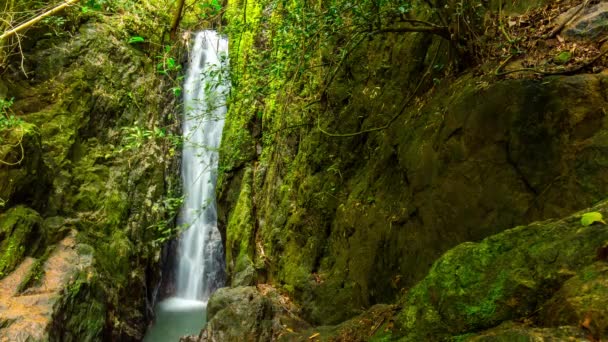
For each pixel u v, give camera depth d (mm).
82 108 9312
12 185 7082
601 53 3352
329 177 6883
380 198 5422
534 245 2033
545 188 3137
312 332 4785
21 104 8680
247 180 9375
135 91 10133
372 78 6391
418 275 4191
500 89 3609
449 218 3875
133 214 9539
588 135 3006
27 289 6441
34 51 9102
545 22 4129
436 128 4355
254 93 5762
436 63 5117
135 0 7793
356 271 5512
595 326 1479
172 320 9758
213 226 11406
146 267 9562
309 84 7672
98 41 9883
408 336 2303
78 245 7883
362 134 6371
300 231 7254
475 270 2176
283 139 8133
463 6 4203
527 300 1885
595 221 1916
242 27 6590
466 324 2039
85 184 8898
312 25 4508
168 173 10703
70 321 6641
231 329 5938
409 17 5672
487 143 3635
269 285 7648
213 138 11562
